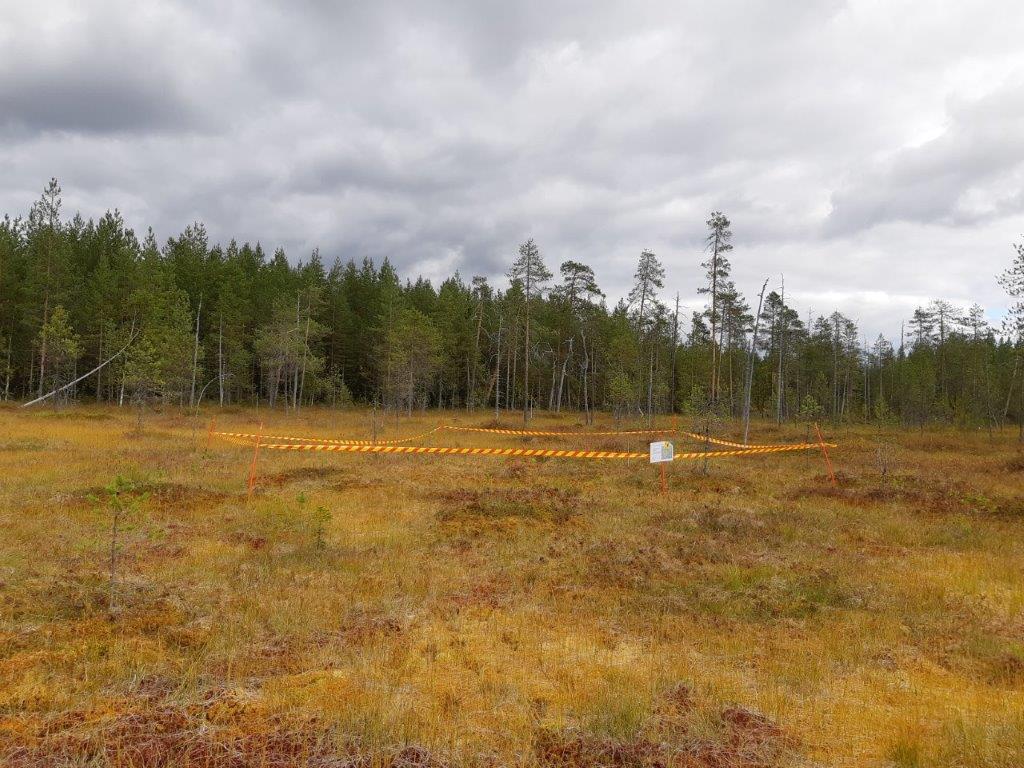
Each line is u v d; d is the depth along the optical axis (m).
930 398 44.31
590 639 6.61
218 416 39.50
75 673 5.20
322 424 37.72
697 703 5.11
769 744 4.56
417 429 35.22
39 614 6.47
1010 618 7.69
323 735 4.32
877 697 5.50
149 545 9.52
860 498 15.48
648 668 5.91
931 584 8.86
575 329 49.75
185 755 3.95
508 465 20.58
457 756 4.15
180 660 5.55
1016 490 17.19
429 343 45.84
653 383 48.84
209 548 9.55
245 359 49.88
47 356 37.62
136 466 16.83
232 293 49.38
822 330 58.84
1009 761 4.32
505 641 6.47
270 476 16.45
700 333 58.91
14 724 4.27
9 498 12.15
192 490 13.67
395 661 5.77
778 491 16.69
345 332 57.53
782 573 9.39
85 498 12.06
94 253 54.78
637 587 8.63
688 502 14.62
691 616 7.57
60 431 24.83
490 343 63.78
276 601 7.27
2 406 37.84
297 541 10.37
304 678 5.29
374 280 65.50
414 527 11.61
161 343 36.78
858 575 9.29
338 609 7.20
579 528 11.98
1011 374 42.41
